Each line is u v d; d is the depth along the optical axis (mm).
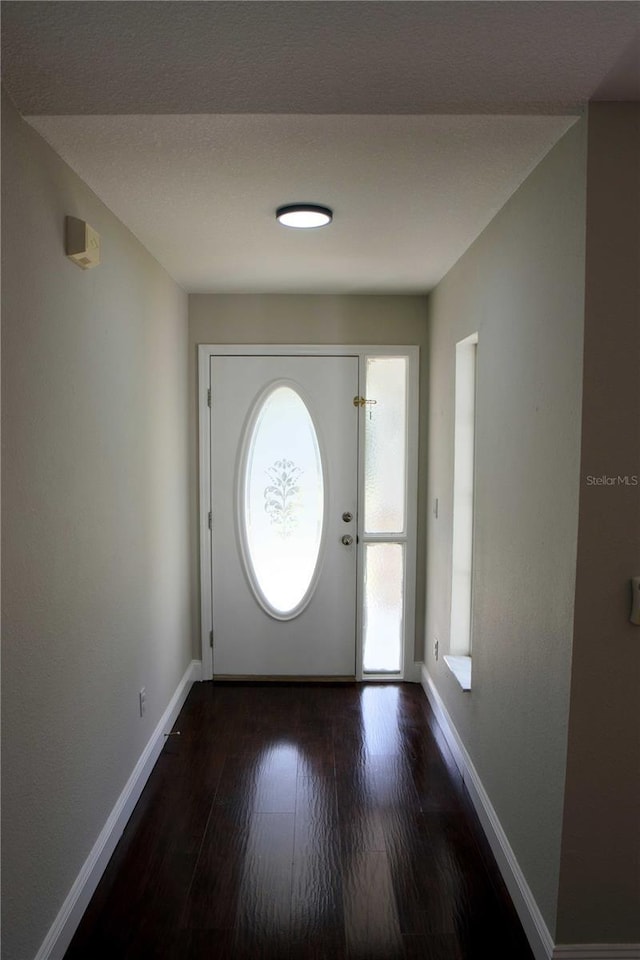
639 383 1513
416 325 3559
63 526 1754
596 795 1599
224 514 3643
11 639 1451
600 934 1642
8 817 1448
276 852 2203
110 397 2180
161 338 2938
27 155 1538
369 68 1338
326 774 2709
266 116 1537
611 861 1618
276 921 1896
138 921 1890
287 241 2551
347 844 2248
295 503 3652
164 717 2996
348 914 1927
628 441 1521
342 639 3709
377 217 2270
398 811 2449
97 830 2055
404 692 3588
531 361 1868
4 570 1418
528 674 1881
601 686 1569
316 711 3330
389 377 3633
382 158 1780
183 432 3447
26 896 1540
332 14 1155
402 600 3727
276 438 3625
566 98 1461
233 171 1865
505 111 1513
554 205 1691
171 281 3146
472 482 2918
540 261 1796
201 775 2697
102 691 2096
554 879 1656
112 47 1252
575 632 1559
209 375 3576
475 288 2520
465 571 2971
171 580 3156
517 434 1992
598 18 1169
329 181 1941
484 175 1891
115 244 2232
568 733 1585
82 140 1645
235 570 3670
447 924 1893
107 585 2145
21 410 1497
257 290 3453
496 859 2150
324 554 3660
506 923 1900
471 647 2742
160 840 2262
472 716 2537
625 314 1503
